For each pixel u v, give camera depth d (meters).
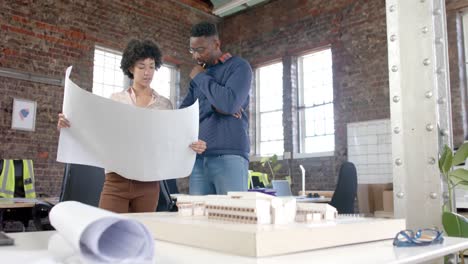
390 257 0.48
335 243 0.55
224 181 1.68
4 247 0.54
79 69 6.26
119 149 1.31
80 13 6.36
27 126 5.63
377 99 6.11
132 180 1.44
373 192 5.92
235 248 0.49
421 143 0.85
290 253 0.49
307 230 0.52
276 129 7.55
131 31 7.00
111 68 6.85
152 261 0.42
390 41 0.91
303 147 7.11
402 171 0.87
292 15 7.36
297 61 7.37
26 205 3.10
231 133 1.71
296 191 6.89
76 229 0.40
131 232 0.43
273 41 7.59
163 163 1.38
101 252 0.40
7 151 5.44
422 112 0.85
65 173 2.41
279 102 7.55
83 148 1.27
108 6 6.72
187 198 0.74
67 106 1.24
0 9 5.55
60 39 6.09
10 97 5.54
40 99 5.80
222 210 0.62
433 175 0.83
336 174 6.45
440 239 0.60
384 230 0.63
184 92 7.68
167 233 0.60
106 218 0.40
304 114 7.17
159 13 7.43
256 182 6.03
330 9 6.84
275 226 0.54
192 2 7.90
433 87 0.83
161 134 1.37
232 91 1.64
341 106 6.52
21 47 5.70
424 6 0.86
